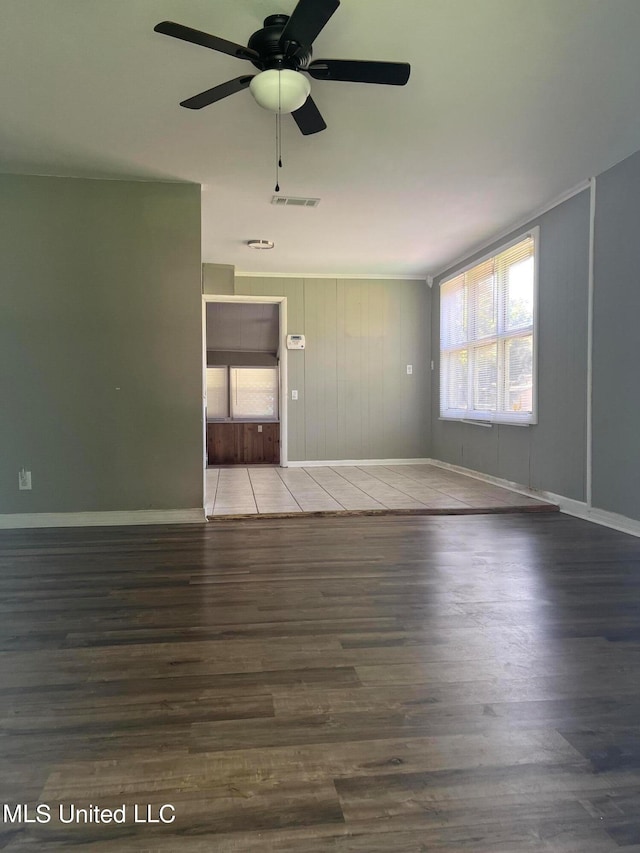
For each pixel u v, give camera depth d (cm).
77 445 420
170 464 430
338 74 236
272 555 341
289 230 541
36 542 372
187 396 431
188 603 262
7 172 402
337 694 183
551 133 347
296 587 284
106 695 182
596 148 369
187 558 334
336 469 705
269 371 758
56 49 259
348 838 124
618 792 138
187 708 175
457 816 130
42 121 327
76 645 218
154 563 325
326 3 195
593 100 308
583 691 185
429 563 324
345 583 290
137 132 340
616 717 171
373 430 750
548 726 166
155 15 236
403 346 753
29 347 413
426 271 720
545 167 399
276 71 233
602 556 338
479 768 147
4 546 362
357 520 436
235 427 749
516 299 530
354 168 397
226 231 543
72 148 362
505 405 554
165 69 275
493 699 180
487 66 275
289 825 127
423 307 754
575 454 450
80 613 250
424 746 156
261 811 132
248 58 233
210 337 745
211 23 243
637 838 124
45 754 152
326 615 248
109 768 147
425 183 426
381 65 229
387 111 318
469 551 349
